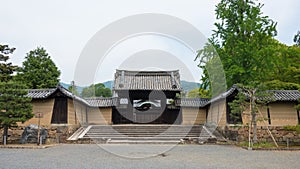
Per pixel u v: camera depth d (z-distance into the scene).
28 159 7.78
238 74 17.91
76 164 6.82
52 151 10.03
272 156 8.79
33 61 26.61
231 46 18.84
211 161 7.51
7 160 7.58
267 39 18.66
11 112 12.62
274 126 14.55
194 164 6.93
